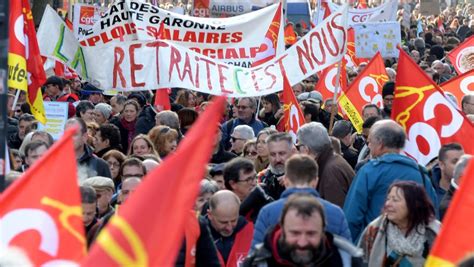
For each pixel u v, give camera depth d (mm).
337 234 9992
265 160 15906
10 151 14359
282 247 8703
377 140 12031
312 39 19203
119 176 15383
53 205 7277
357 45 31922
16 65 14984
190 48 21031
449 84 20625
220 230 11633
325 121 21406
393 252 10641
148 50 19594
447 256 7398
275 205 10133
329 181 12836
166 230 6199
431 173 13852
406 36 46906
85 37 20547
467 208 7371
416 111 14672
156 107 21266
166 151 16422
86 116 20656
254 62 21141
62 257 7266
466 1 109625
